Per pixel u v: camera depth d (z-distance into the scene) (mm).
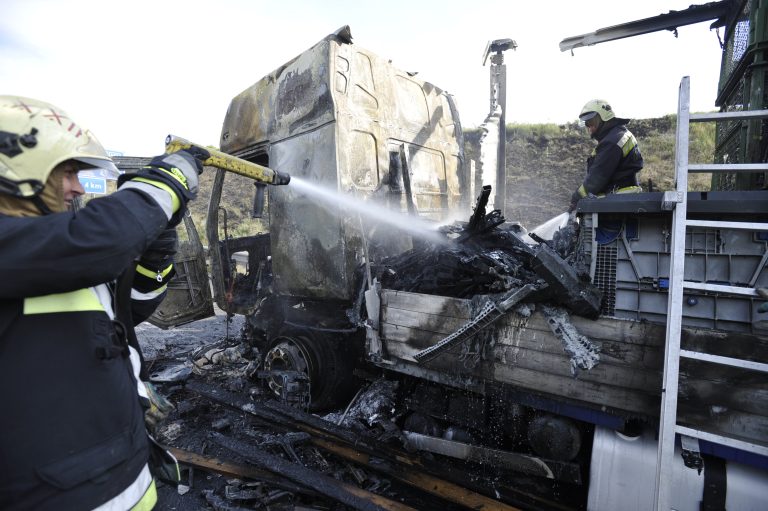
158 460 1295
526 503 2303
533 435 2324
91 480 969
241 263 5281
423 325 2641
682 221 1694
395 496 2555
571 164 11781
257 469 2713
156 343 5621
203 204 14109
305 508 2432
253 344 4539
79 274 914
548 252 1986
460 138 4848
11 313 920
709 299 1857
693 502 1781
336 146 3197
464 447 2566
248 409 3330
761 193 1749
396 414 3006
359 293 3174
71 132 1047
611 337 1968
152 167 1148
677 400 1781
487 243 3018
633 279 2021
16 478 907
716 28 3572
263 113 3932
